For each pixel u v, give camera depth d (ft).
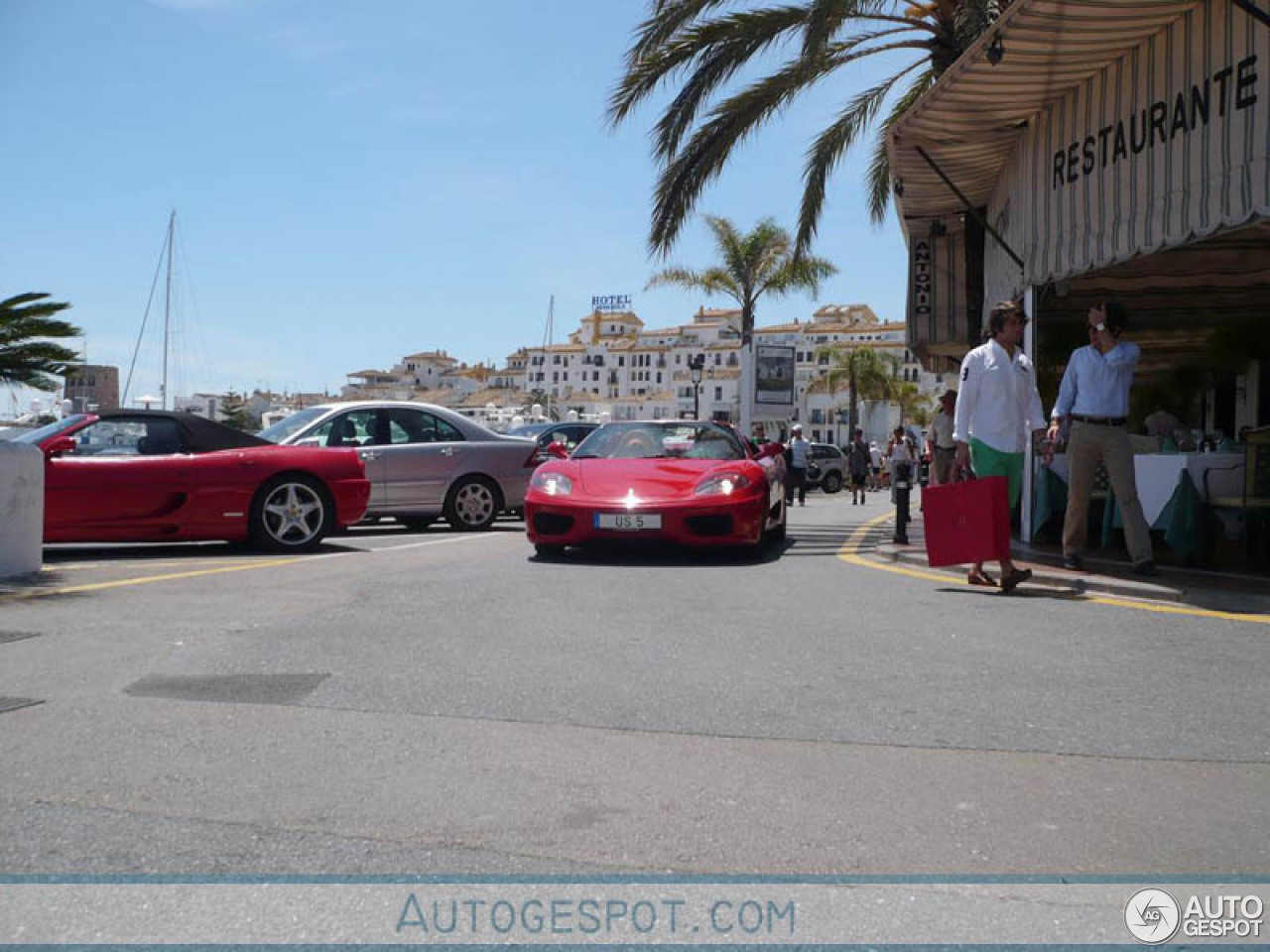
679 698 13.37
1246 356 47.50
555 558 30.14
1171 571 25.25
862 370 255.91
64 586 22.81
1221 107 23.59
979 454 24.23
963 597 22.50
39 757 10.74
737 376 431.43
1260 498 26.21
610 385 510.17
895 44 48.52
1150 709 12.95
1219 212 23.57
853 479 91.45
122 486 28.66
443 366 596.29
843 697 13.48
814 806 9.59
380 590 22.61
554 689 13.75
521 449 43.47
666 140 50.42
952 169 39.01
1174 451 33.19
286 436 39.42
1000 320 24.22
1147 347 48.93
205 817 9.21
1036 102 31.65
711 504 28.78
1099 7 24.53
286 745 11.23
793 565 29.04
